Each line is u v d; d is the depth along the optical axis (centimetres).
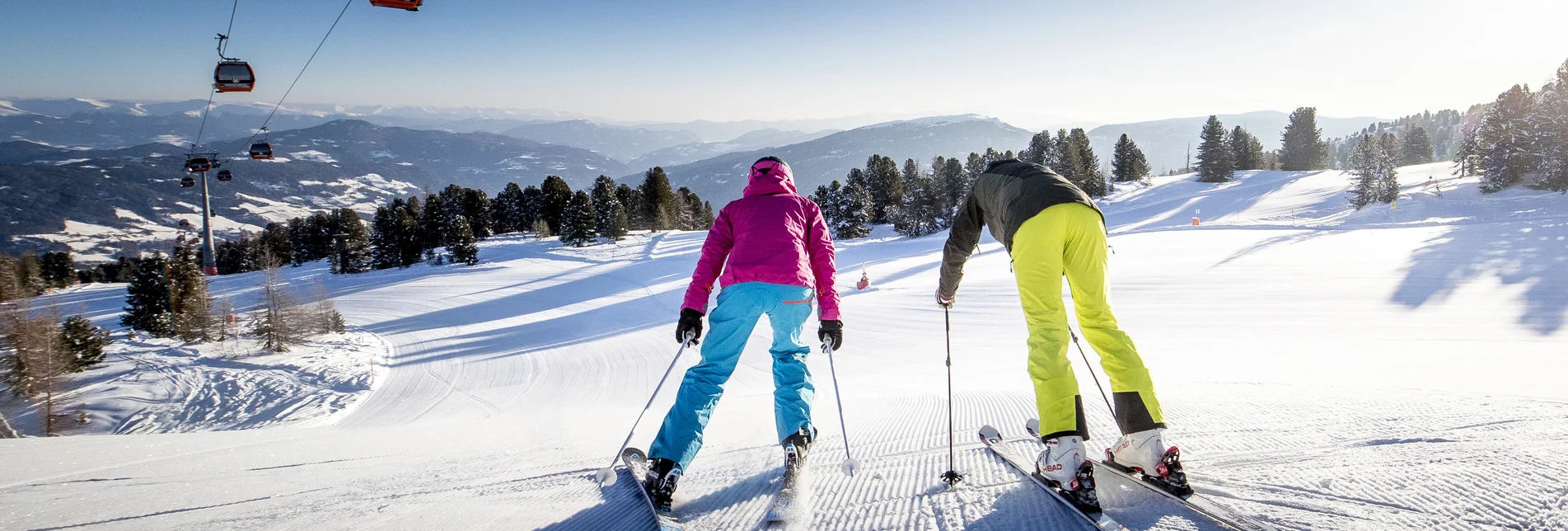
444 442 471
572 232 7262
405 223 7050
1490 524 165
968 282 2981
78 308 5659
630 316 3725
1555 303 1519
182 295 3950
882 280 3766
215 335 3894
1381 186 5350
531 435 519
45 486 284
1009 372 1425
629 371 2569
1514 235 2722
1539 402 346
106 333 3559
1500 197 5066
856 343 2183
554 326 3681
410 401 2497
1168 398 489
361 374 2903
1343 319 1602
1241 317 1758
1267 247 3131
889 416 536
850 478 268
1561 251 2225
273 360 3228
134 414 2512
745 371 2008
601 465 318
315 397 2617
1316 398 418
